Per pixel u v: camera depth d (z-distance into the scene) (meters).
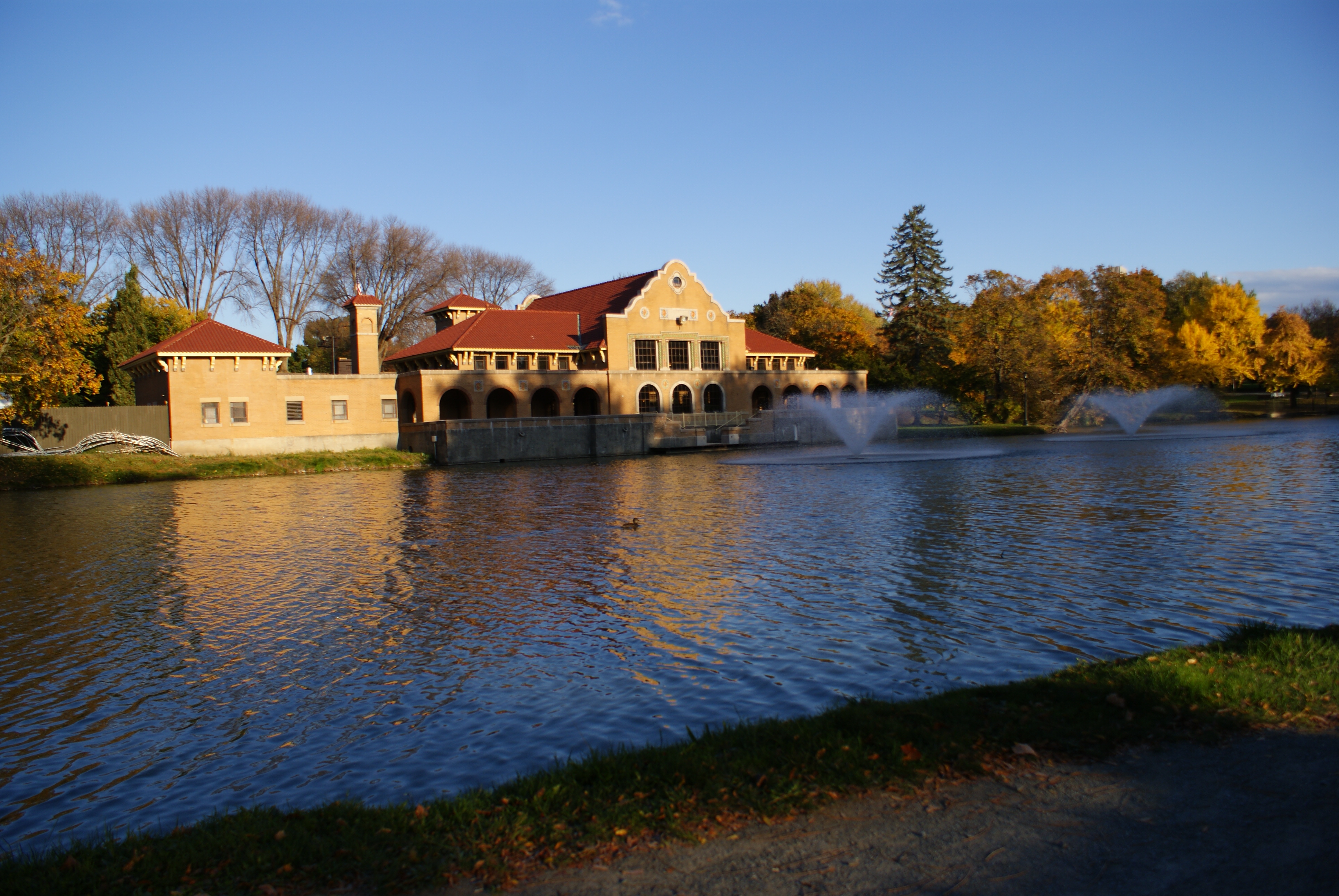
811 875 6.58
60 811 10.19
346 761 11.16
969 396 103.38
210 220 94.38
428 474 59.81
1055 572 19.81
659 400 87.56
